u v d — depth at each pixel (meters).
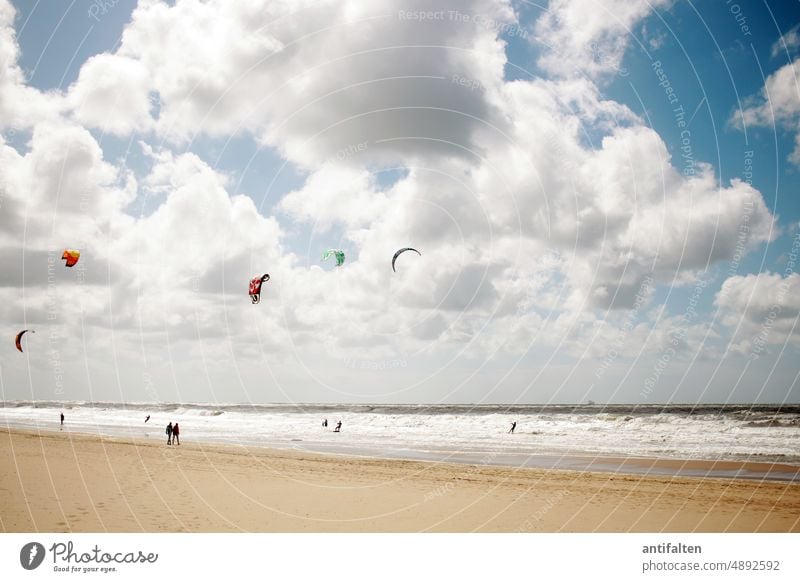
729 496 14.99
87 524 10.87
